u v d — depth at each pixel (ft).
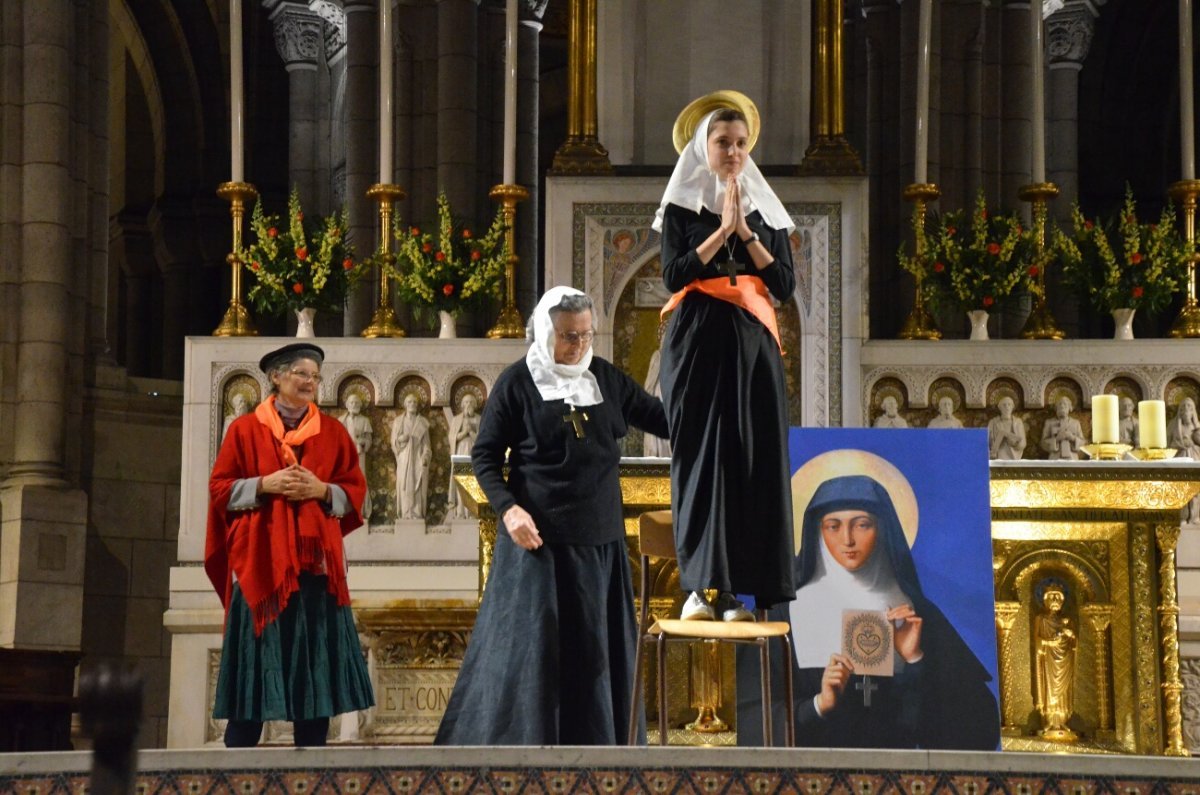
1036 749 32.78
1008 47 65.82
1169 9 83.87
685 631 25.39
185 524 44.39
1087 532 33.35
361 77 68.13
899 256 46.75
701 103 28.66
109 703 14.08
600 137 44.62
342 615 28.84
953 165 64.85
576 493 25.90
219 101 83.25
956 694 30.07
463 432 44.91
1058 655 33.22
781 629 25.39
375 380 45.11
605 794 21.71
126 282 87.51
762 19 44.91
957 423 43.75
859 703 30.09
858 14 68.74
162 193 83.61
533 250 68.13
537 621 25.34
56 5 56.54
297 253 45.57
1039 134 46.55
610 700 25.52
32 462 54.80
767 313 26.27
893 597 30.50
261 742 42.24
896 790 21.62
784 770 21.72
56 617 53.83
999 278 45.16
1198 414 43.73
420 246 46.57
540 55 94.07
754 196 26.78
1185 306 45.57
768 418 25.90
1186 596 42.83
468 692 25.89
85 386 59.82
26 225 55.67
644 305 42.93
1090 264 45.29
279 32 78.84
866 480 31.04
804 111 44.73
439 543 44.37
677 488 25.95
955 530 30.81
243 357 44.91
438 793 21.66
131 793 14.10
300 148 78.69
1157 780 21.35
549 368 26.43
